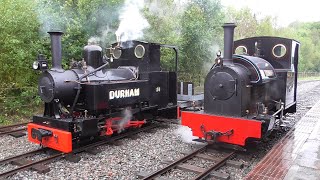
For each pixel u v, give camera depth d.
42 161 6.09
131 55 9.35
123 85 7.89
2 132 8.29
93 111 7.18
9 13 9.66
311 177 4.70
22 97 11.12
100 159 6.45
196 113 6.98
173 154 6.77
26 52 10.27
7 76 10.59
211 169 5.68
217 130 6.66
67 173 5.63
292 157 5.71
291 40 8.07
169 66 16.78
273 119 6.65
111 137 7.96
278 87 8.05
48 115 6.99
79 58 12.52
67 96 6.80
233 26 6.69
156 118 10.31
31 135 6.90
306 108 13.59
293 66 8.96
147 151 6.98
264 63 7.33
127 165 6.08
